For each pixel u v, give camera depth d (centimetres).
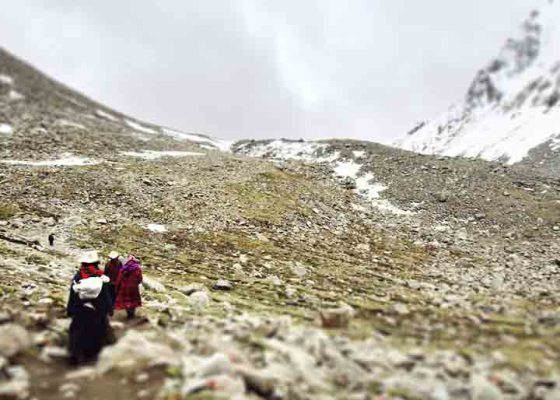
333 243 3412
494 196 4638
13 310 1348
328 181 5422
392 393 882
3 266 2091
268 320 1335
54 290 1791
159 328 1348
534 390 895
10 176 4231
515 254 3162
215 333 1192
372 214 4353
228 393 866
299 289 2161
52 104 13825
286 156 8412
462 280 2438
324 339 1067
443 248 3428
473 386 880
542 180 5256
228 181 4681
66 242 2942
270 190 4534
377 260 3020
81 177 4341
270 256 2931
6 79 14400
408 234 3809
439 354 1025
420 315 1432
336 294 2033
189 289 2047
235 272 2544
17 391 903
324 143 8712
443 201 4625
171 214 3647
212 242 3173
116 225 3328
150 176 4597
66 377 997
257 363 997
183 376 949
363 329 1235
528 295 1866
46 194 3847
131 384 942
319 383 929
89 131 9012
